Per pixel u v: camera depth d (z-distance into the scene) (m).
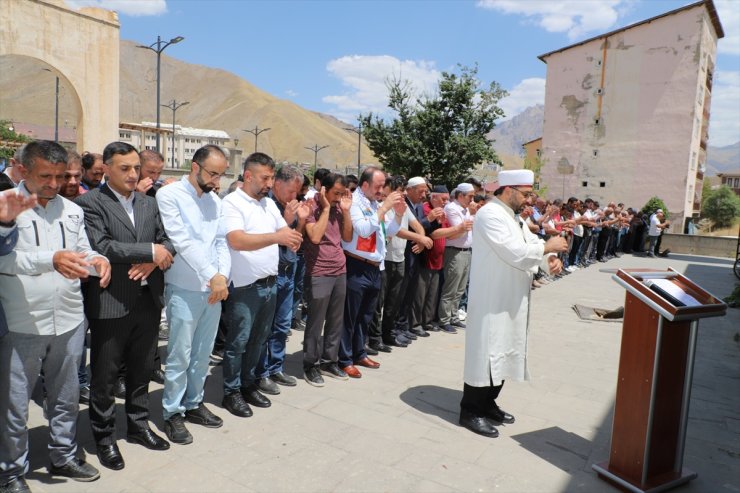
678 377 3.17
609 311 8.46
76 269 2.66
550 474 3.33
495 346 3.80
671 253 21.09
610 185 30.67
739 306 9.14
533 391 4.89
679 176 28.70
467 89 18.86
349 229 4.72
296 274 6.62
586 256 14.68
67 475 3.06
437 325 7.03
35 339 2.81
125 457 3.33
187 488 3.00
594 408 4.51
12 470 2.83
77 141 17.84
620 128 30.17
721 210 54.69
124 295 3.17
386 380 4.95
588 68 30.91
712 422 4.28
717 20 29.11
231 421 3.92
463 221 6.39
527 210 8.35
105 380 3.18
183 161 123.81
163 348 5.52
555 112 32.16
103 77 17.97
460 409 4.26
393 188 5.73
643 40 29.11
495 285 3.78
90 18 17.38
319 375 4.79
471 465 3.40
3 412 2.78
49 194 2.78
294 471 3.23
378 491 3.05
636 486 3.11
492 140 19.75
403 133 19.59
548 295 10.05
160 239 3.47
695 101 27.98
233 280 3.94
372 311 5.23
